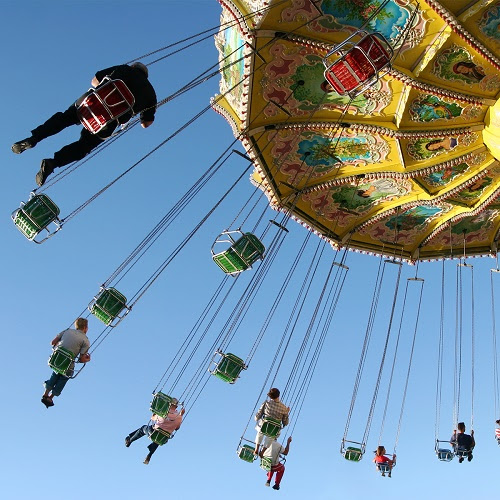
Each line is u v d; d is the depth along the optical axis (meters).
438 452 15.70
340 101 12.76
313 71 12.16
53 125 9.38
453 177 14.30
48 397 11.77
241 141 13.14
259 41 11.40
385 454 15.78
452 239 16.28
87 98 9.21
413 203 14.88
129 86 9.37
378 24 11.47
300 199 14.87
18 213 10.87
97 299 12.13
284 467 14.20
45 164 9.64
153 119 10.05
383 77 12.20
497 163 13.83
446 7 11.07
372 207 15.32
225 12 11.84
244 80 11.88
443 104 12.74
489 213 15.57
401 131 13.05
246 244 12.21
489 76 12.31
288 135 13.34
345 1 11.09
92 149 9.91
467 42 11.52
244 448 14.14
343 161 14.09
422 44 11.75
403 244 16.33
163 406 13.69
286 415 13.72
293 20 11.27
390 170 14.06
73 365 11.83
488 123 13.04
